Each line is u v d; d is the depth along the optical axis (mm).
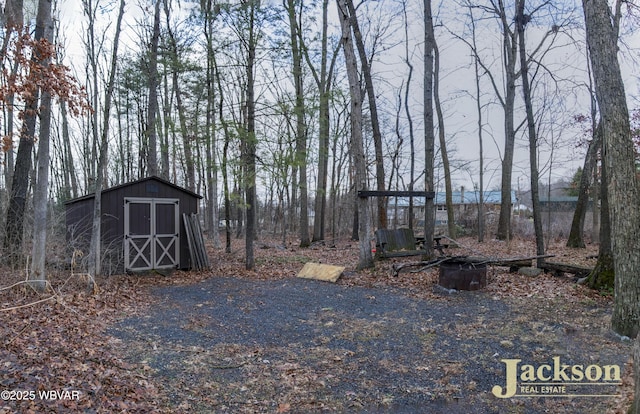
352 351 5094
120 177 25641
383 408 3715
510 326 5840
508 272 9773
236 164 10953
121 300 7637
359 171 10766
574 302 6926
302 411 3672
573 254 13398
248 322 6379
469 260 8430
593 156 15305
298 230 28469
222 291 8734
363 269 10664
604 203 7742
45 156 7535
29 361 4277
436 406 3740
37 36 7961
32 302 6688
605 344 5012
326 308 7191
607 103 5262
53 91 7016
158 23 14508
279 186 19953
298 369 4555
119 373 4277
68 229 10352
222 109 11875
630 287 5176
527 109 9680
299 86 15516
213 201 16594
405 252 11211
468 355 4852
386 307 7168
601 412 3512
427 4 11055
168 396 3896
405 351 5055
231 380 4285
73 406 3482
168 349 5133
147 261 10922
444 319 6316
